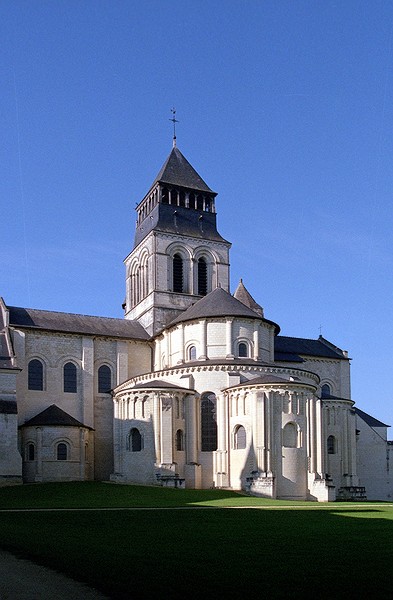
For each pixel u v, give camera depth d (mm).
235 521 42125
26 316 89938
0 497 61844
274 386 73688
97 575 22906
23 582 22328
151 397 76188
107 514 46750
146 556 26719
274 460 72062
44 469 79500
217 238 103125
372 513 50094
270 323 86125
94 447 87688
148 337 95125
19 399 84688
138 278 103750
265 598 19438
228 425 76188
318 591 20297
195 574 22812
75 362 89250
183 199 103250
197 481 75562
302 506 58281
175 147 108188
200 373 78875
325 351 103875
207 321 82562
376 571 23375
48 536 33969
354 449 91000
